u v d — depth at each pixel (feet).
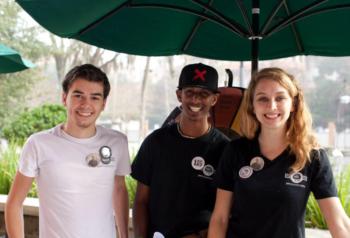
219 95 9.32
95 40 10.69
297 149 6.74
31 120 36.70
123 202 8.48
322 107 104.58
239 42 12.66
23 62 11.55
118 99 118.32
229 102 9.59
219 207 7.25
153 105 122.93
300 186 6.67
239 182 6.93
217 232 7.17
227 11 11.72
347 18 10.85
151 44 11.76
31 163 7.28
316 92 104.78
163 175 8.27
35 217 13.47
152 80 120.47
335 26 11.25
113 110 115.96
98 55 80.48
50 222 7.29
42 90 72.43
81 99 7.43
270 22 10.37
